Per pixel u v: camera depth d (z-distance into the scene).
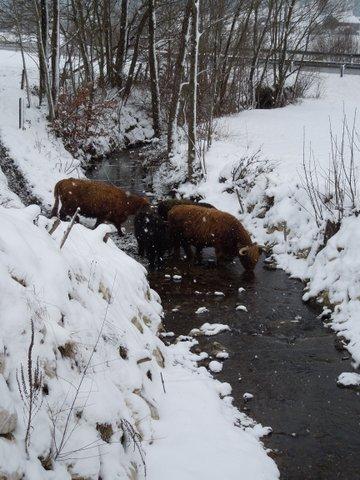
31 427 3.71
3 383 3.55
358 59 34.00
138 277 8.09
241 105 26.55
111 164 20.48
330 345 8.24
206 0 22.52
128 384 5.32
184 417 5.75
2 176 14.95
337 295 9.27
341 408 6.66
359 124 19.78
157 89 23.66
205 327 8.64
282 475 5.50
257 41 28.11
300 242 11.27
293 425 6.33
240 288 10.23
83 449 4.09
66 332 4.68
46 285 4.91
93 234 7.88
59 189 12.24
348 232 9.96
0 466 3.22
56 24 20.42
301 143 16.88
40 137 18.94
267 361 7.74
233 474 4.98
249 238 11.03
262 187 13.24
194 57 14.80
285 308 9.47
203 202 13.63
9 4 22.77
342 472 5.59
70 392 4.36
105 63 28.16
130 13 29.44
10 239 4.87
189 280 10.64
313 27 28.81
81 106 21.22
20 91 22.80
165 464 4.88
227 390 6.88
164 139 22.23
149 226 11.17
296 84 28.53
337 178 11.63
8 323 4.05
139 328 6.83
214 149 16.61
